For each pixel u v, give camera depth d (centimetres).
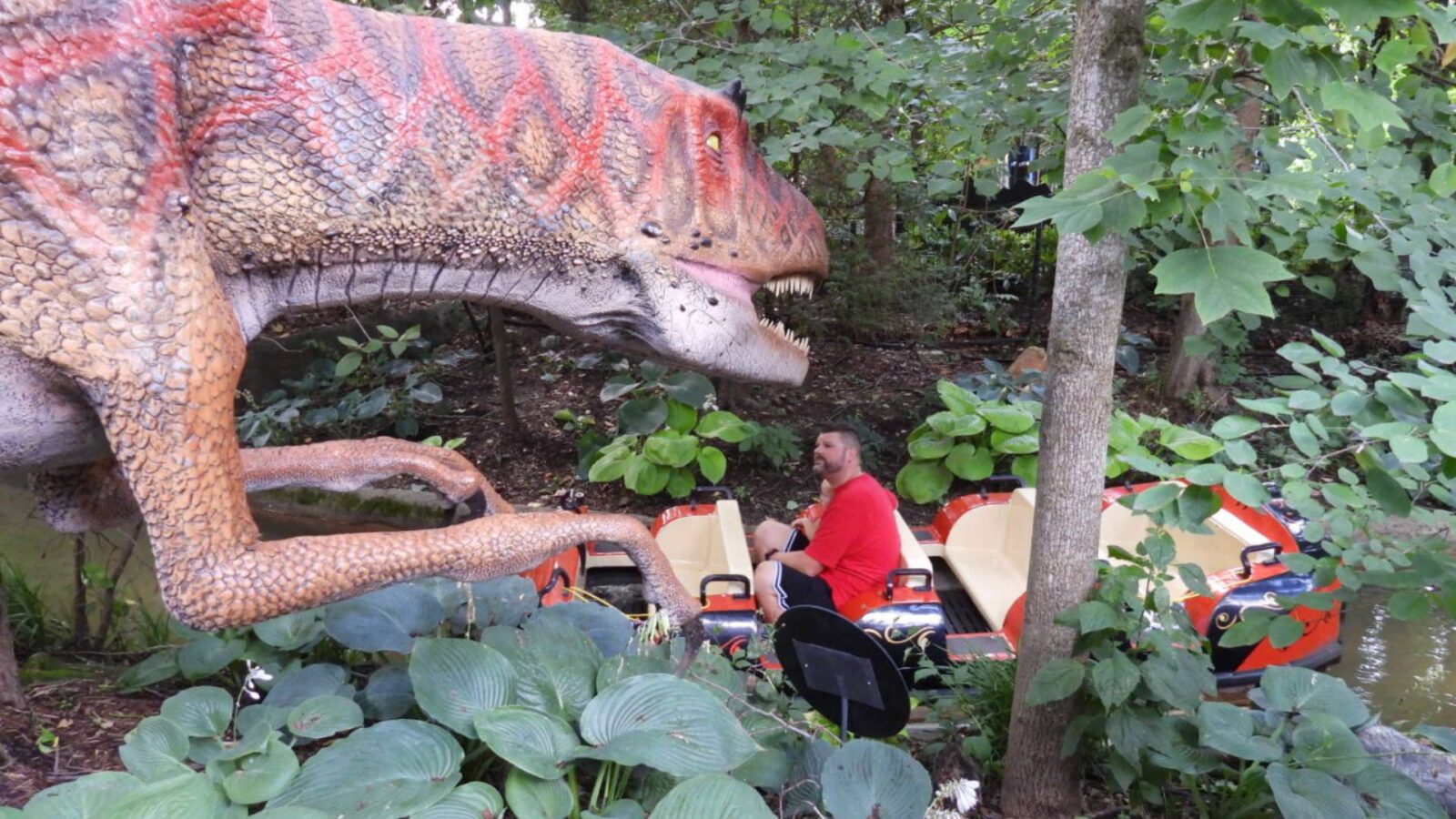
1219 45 225
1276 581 402
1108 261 263
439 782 214
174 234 193
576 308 251
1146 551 292
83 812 184
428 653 242
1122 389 778
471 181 223
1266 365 818
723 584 451
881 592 412
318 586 207
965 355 854
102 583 367
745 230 265
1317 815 237
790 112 387
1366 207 221
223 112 202
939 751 330
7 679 274
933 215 884
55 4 181
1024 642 299
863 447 680
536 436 698
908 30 596
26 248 182
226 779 208
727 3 529
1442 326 198
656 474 591
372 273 227
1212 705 271
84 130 183
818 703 262
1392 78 259
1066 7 405
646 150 247
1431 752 276
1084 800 310
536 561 235
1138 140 224
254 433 648
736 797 200
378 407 675
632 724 228
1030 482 587
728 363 265
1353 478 237
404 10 454
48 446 208
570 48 243
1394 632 475
